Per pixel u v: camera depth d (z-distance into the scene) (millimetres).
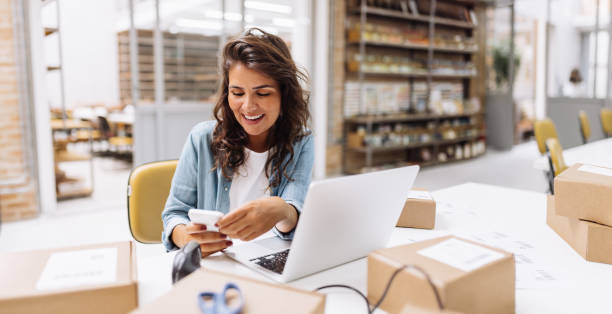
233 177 1410
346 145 6066
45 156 3955
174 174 1483
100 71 7137
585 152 3094
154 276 1038
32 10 3762
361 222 1024
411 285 809
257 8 5199
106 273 868
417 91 6863
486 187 2074
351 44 5902
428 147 7059
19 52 3730
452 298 768
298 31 5551
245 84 1208
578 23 6746
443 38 7055
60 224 3744
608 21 6430
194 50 6418
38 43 3812
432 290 771
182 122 5000
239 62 1207
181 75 6668
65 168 5234
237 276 791
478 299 817
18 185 3811
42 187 3973
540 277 1078
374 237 1114
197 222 1078
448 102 7207
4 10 3635
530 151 8109
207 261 1109
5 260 929
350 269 1080
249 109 1217
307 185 1433
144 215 1577
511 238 1362
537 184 5398
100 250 999
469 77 7824
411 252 914
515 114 8641
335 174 5977
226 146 1366
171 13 5871
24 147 3818
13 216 3809
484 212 1652
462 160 7293
